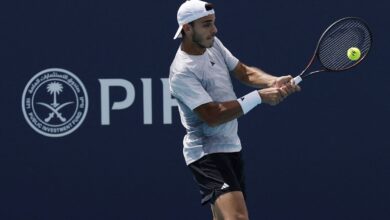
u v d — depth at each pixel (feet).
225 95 61.11
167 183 75.61
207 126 61.31
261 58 75.10
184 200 75.77
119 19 74.54
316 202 75.97
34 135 75.20
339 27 62.03
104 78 74.90
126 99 75.05
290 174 75.82
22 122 75.05
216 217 62.18
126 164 75.46
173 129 75.31
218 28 74.90
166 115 75.20
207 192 61.62
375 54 75.20
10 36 74.38
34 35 74.43
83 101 75.00
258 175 75.77
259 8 74.90
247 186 75.87
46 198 75.51
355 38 62.18
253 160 75.66
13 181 75.41
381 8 74.84
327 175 75.82
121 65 74.84
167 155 75.46
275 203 75.92
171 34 74.79
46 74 74.84
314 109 75.51
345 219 76.13
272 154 75.66
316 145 75.72
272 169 75.77
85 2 74.38
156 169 75.51
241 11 74.90
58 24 74.49
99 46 74.69
